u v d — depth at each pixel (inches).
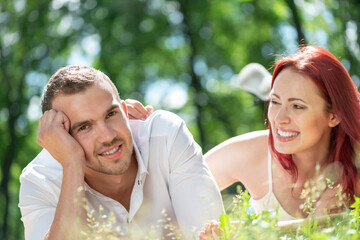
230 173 127.4
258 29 586.6
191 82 607.2
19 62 585.9
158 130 107.3
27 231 104.3
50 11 585.3
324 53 109.1
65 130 96.6
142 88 599.2
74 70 98.7
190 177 103.0
